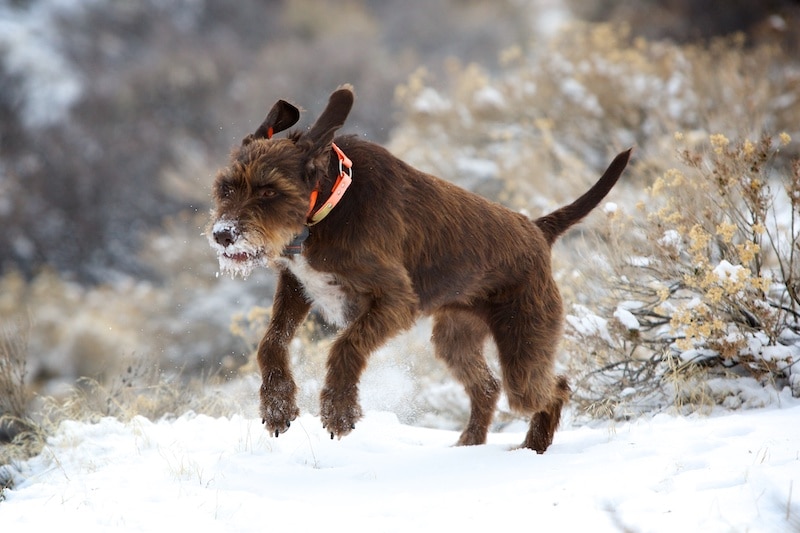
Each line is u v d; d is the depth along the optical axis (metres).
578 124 21.53
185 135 41.28
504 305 9.02
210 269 24.88
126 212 38.28
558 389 9.17
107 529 6.32
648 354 11.62
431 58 49.78
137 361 14.30
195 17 53.25
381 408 12.07
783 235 12.73
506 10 54.16
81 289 34.72
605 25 27.66
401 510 6.61
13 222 37.94
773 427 8.01
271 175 7.57
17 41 50.03
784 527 5.52
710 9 33.88
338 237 7.90
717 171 11.02
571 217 9.93
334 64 43.28
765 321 9.95
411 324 8.09
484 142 22.69
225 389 13.40
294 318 8.39
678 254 11.01
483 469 7.71
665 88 21.48
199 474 7.57
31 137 43.31
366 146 8.26
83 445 9.17
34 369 23.27
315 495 7.20
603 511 6.10
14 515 6.83
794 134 18.86
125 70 46.72
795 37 26.11
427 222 8.45
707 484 6.41
